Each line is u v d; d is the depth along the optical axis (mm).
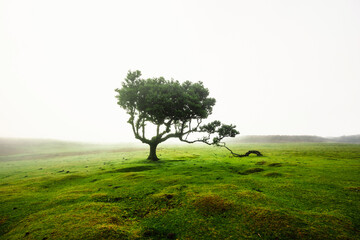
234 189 14320
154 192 14562
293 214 9602
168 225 9281
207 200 11797
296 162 30219
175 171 23484
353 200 11875
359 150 62594
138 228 9047
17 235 8508
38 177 23969
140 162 34750
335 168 23641
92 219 9695
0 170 37500
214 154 54500
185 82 36281
